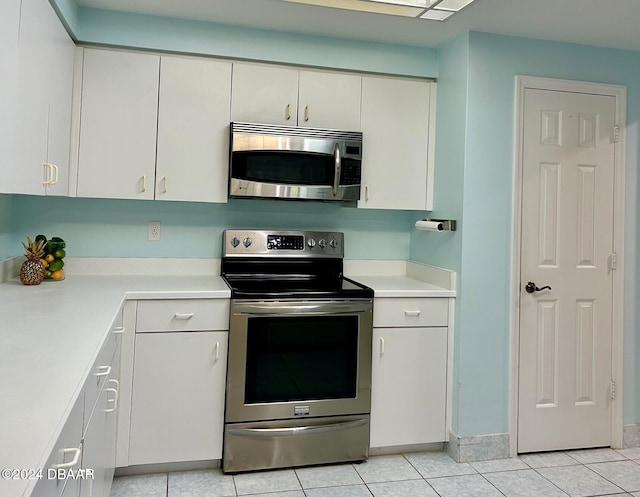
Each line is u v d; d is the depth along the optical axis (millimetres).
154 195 2758
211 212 3102
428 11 2412
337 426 2666
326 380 2660
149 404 2463
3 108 1532
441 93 3047
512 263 2832
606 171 2963
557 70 2885
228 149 2840
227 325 2545
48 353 1386
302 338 2615
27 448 843
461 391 2779
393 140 3068
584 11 2482
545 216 2875
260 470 2596
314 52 2893
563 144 2895
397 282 3082
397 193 3084
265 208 3184
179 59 2764
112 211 2969
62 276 2723
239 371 2535
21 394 1085
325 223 3287
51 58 2113
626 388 3014
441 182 3025
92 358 1355
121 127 2701
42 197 2873
